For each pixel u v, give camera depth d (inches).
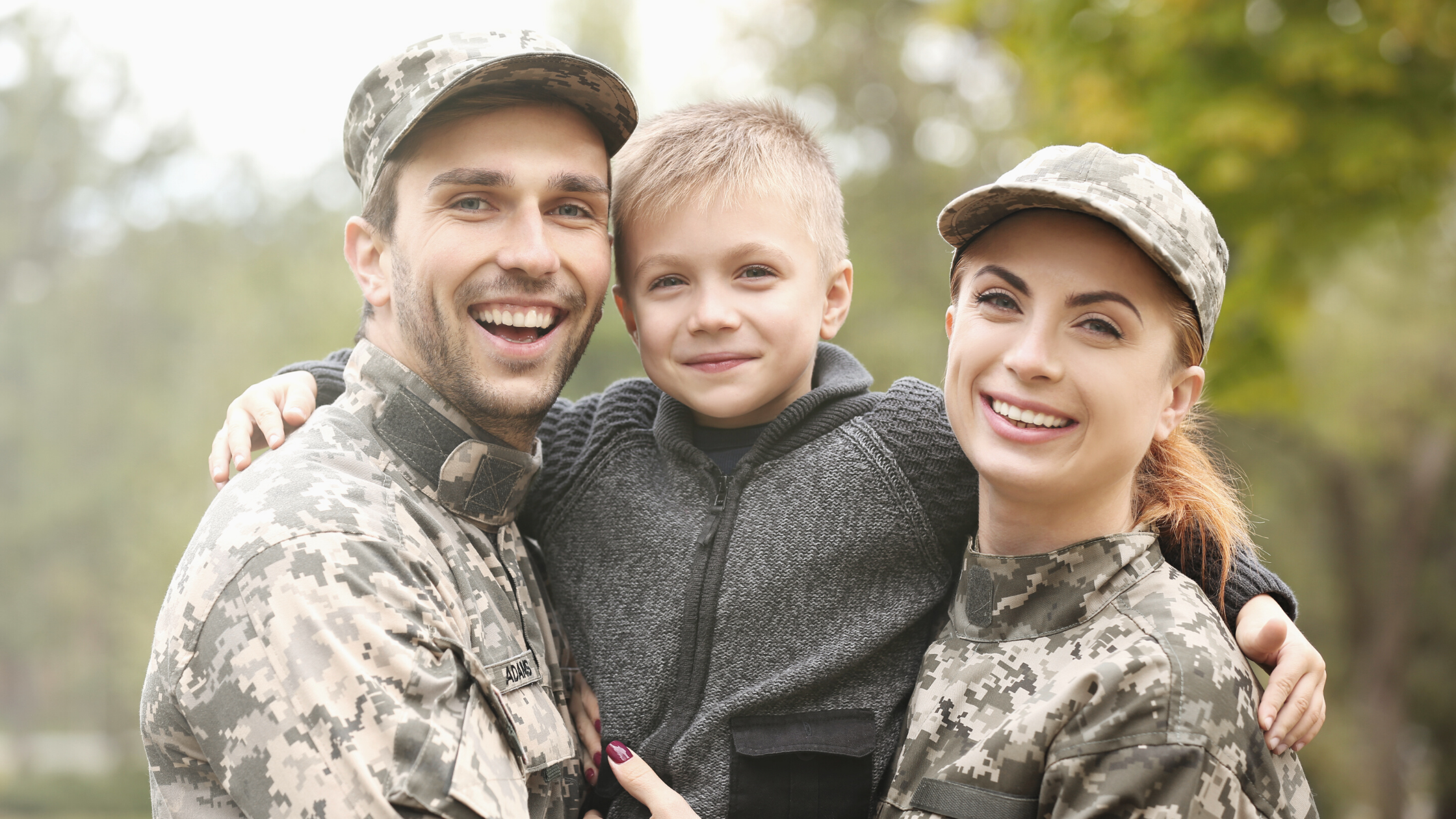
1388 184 271.1
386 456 77.4
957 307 77.2
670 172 83.3
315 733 63.6
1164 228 70.6
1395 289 486.0
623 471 85.7
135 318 1423.5
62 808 953.5
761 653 78.6
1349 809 561.0
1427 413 528.4
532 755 72.2
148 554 949.8
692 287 83.7
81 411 1380.4
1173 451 82.3
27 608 1344.7
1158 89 270.1
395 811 62.2
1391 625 624.1
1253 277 284.7
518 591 79.0
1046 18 294.4
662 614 80.7
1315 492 667.4
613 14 730.8
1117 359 70.7
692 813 74.4
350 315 803.4
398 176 79.0
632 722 79.7
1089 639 71.2
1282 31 260.2
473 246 77.0
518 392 78.5
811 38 572.7
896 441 81.5
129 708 1267.2
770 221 82.9
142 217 1496.1
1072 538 74.9
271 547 67.4
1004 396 72.2
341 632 65.5
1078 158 73.4
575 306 80.4
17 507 1363.2
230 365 928.3
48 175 1556.3
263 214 1402.6
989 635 75.4
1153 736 65.6
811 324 85.5
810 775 76.1
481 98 77.1
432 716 65.2
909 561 81.0
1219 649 69.2
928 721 74.3
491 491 79.3
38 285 1581.0
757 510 81.0
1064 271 70.7
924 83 572.1
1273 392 296.0
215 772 66.6
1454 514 667.4
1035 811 69.2
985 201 71.8
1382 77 252.5
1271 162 265.9
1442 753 624.4
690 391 83.6
